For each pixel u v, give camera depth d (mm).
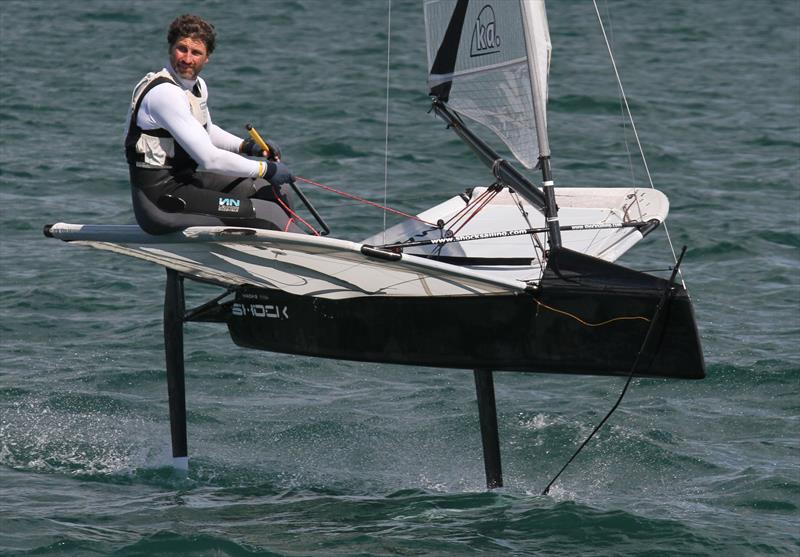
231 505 21672
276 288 22734
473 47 22578
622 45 84875
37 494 21875
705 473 23594
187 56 20266
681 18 97312
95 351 31141
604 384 29188
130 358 30641
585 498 22375
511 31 21828
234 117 60156
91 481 22859
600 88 69062
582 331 20250
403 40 83500
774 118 63062
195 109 20656
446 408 27656
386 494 22406
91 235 21203
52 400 27547
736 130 60219
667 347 19641
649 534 19953
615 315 19922
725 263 39375
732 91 70188
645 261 39438
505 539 19750
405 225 26516
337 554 18984
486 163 22750
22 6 93688
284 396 28531
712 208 45750
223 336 32719
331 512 21188
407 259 19078
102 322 33469
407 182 48719
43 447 24656
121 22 88125
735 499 22047
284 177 20328
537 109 21141
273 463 24328
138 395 28266
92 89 66438
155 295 35969
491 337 21047
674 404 27625
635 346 19891
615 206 26500
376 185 48188
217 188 20547
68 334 32469
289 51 78688
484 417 22516
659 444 25031
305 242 18906
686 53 82500
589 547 19422
